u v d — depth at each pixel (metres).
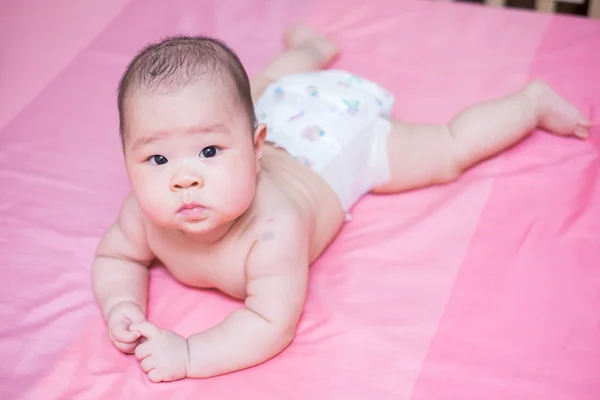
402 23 1.75
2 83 1.66
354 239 1.31
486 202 1.35
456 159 1.38
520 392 1.06
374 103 1.38
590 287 1.20
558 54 1.64
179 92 1.03
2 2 1.87
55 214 1.36
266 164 1.25
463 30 1.72
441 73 1.63
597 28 1.69
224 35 1.75
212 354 1.09
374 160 1.36
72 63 1.70
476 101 1.56
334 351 1.13
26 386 1.10
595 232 1.28
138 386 1.09
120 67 1.69
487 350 1.12
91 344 1.16
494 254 1.26
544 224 1.30
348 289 1.22
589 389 1.06
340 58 1.69
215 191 1.04
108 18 1.82
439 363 1.11
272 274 1.12
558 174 1.39
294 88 1.38
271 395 1.07
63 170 1.45
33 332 1.17
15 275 1.26
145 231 1.19
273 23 1.78
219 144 1.05
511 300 1.19
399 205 1.37
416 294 1.21
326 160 1.28
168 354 1.09
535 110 1.42
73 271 1.27
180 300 1.22
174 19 1.80
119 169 1.45
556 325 1.15
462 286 1.21
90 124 1.55
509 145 1.43
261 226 1.14
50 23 1.81
